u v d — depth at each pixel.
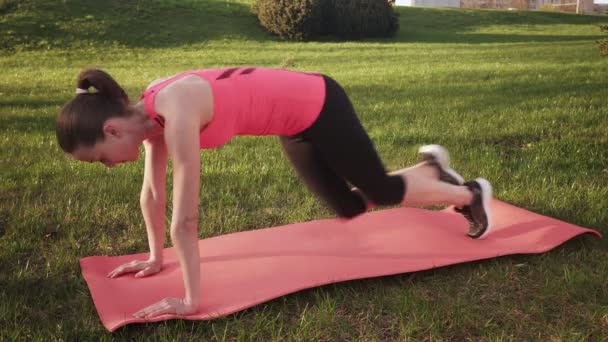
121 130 2.28
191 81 2.36
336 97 2.58
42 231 3.57
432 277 2.88
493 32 26.66
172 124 2.25
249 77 2.47
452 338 2.36
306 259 3.00
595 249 3.12
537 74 10.95
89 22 20.94
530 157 5.04
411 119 7.01
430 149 3.01
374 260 2.97
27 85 11.38
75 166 5.09
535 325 2.43
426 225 3.50
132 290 2.78
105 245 3.45
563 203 3.85
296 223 3.61
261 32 23.81
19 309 2.62
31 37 18.98
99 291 2.74
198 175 2.30
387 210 3.79
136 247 3.47
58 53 17.78
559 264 2.96
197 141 2.28
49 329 2.46
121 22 21.67
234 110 2.39
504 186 4.34
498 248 3.12
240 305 2.52
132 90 10.26
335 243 3.26
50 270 3.06
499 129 6.18
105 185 4.49
